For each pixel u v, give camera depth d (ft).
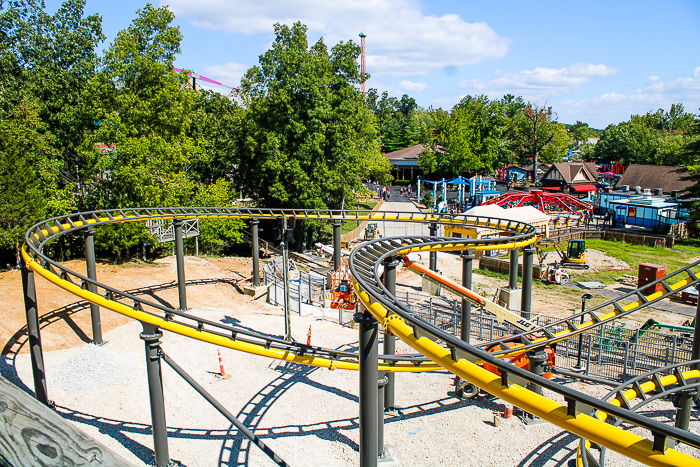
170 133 144.15
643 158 397.60
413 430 60.85
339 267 114.93
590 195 279.49
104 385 67.00
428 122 524.93
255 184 173.47
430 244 66.33
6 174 109.70
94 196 137.80
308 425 61.57
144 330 49.96
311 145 157.89
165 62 140.26
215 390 69.10
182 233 98.68
